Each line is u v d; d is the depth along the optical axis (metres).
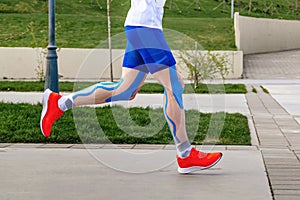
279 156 6.15
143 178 5.08
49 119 5.06
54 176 5.16
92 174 5.24
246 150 6.54
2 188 4.72
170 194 4.52
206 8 40.75
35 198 4.41
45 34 24.11
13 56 20.27
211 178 5.08
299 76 21.44
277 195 4.46
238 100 12.41
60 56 20.38
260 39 32.22
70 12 32.84
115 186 4.79
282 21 35.31
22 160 5.91
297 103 11.89
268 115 9.80
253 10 43.41
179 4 40.28
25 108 9.62
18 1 32.38
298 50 35.97
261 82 18.52
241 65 20.72
